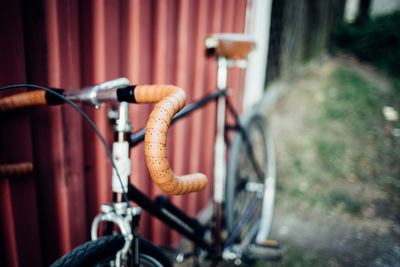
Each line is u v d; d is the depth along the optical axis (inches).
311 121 166.7
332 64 252.1
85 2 50.5
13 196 44.0
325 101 183.6
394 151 143.0
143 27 63.0
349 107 177.3
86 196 57.4
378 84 212.5
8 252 45.4
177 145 81.8
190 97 85.8
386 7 337.1
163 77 71.5
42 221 49.8
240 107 123.0
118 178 36.8
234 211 76.5
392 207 109.1
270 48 163.8
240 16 112.0
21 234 45.9
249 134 84.4
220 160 67.6
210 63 93.6
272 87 178.2
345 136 153.6
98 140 57.1
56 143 49.1
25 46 43.1
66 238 53.4
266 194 95.9
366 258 85.4
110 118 55.2
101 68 54.6
